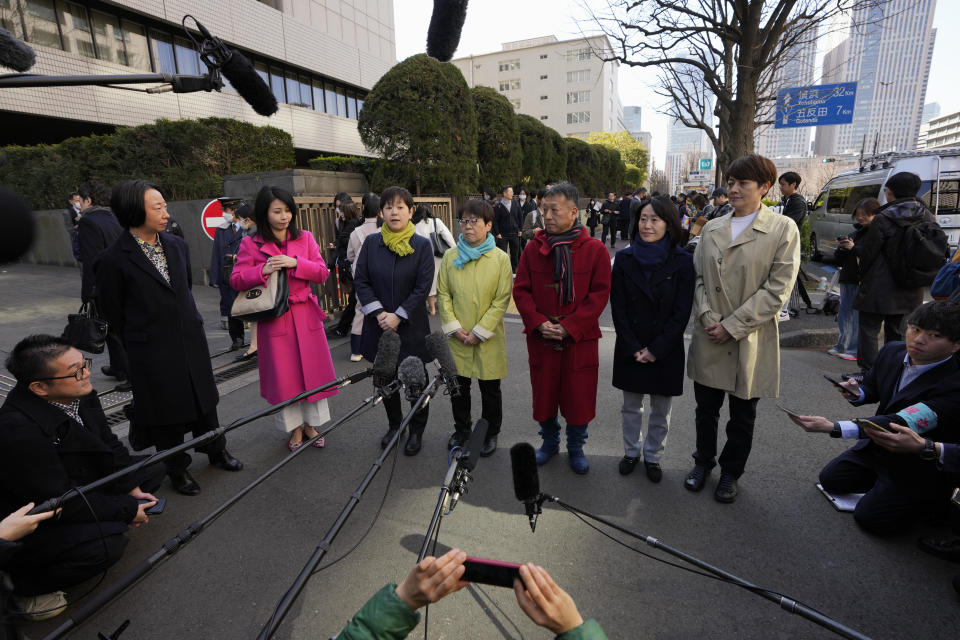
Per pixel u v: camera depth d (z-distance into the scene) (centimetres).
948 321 238
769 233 278
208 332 692
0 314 752
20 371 215
